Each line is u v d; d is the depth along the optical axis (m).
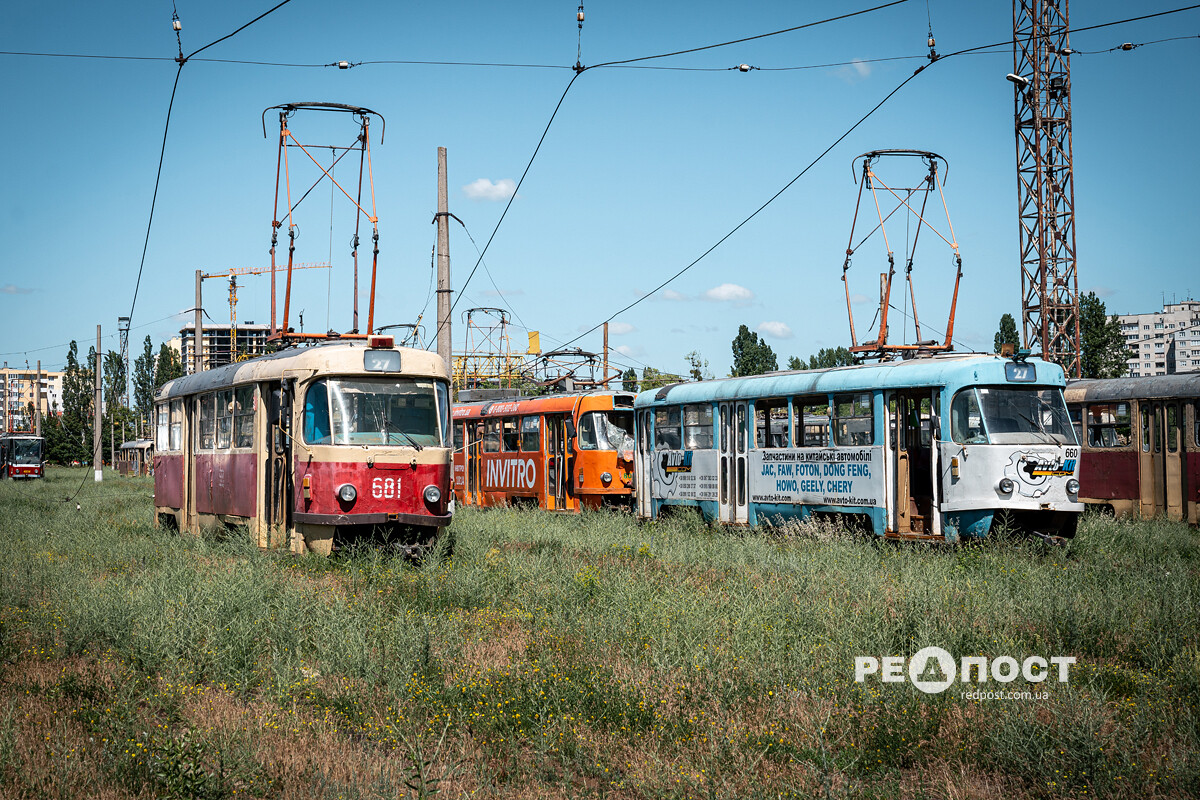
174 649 8.87
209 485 18.64
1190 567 14.12
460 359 39.66
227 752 6.39
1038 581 11.41
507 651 9.13
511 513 23.12
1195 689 7.33
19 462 65.75
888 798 5.72
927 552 14.72
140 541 17.41
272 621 9.91
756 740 6.54
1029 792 5.91
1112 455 22.06
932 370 15.65
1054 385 15.60
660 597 10.72
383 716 7.34
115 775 6.14
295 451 15.09
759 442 19.19
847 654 8.41
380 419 15.09
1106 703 7.15
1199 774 5.75
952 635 8.78
